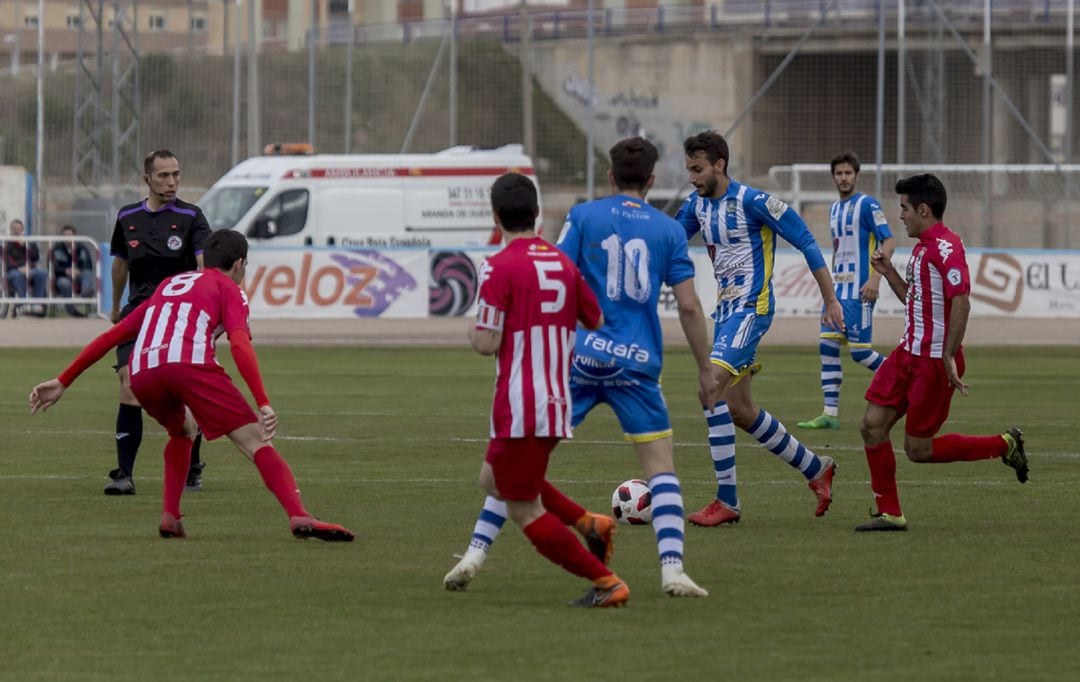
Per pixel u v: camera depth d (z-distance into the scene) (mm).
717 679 19312
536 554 28281
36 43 189875
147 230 36281
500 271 22406
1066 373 71188
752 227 32625
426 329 96188
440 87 151125
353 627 22266
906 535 30453
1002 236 126750
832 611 23312
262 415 28109
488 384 65688
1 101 147625
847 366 78438
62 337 89562
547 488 25109
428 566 27031
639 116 160375
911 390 30812
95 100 125438
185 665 20094
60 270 100375
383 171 108062
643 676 19438
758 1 158125
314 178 107062
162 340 28656
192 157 144375
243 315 28875
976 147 146125
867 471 40375
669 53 159750
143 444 45969
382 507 33969
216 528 31125
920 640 21422
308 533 28531
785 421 52531
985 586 25250
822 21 146500
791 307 101188
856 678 19359
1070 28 128125
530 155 126500
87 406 56625
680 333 95500
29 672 19719
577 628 22172
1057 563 27344
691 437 47844
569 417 22594
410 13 164875
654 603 23938
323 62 149500
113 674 19625
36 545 29031
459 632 21922
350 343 88438
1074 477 38969
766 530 31156
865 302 50531
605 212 24828
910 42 140250
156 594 24594
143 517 32531
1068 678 19359
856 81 153000
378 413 54375
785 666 19953
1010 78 146000
